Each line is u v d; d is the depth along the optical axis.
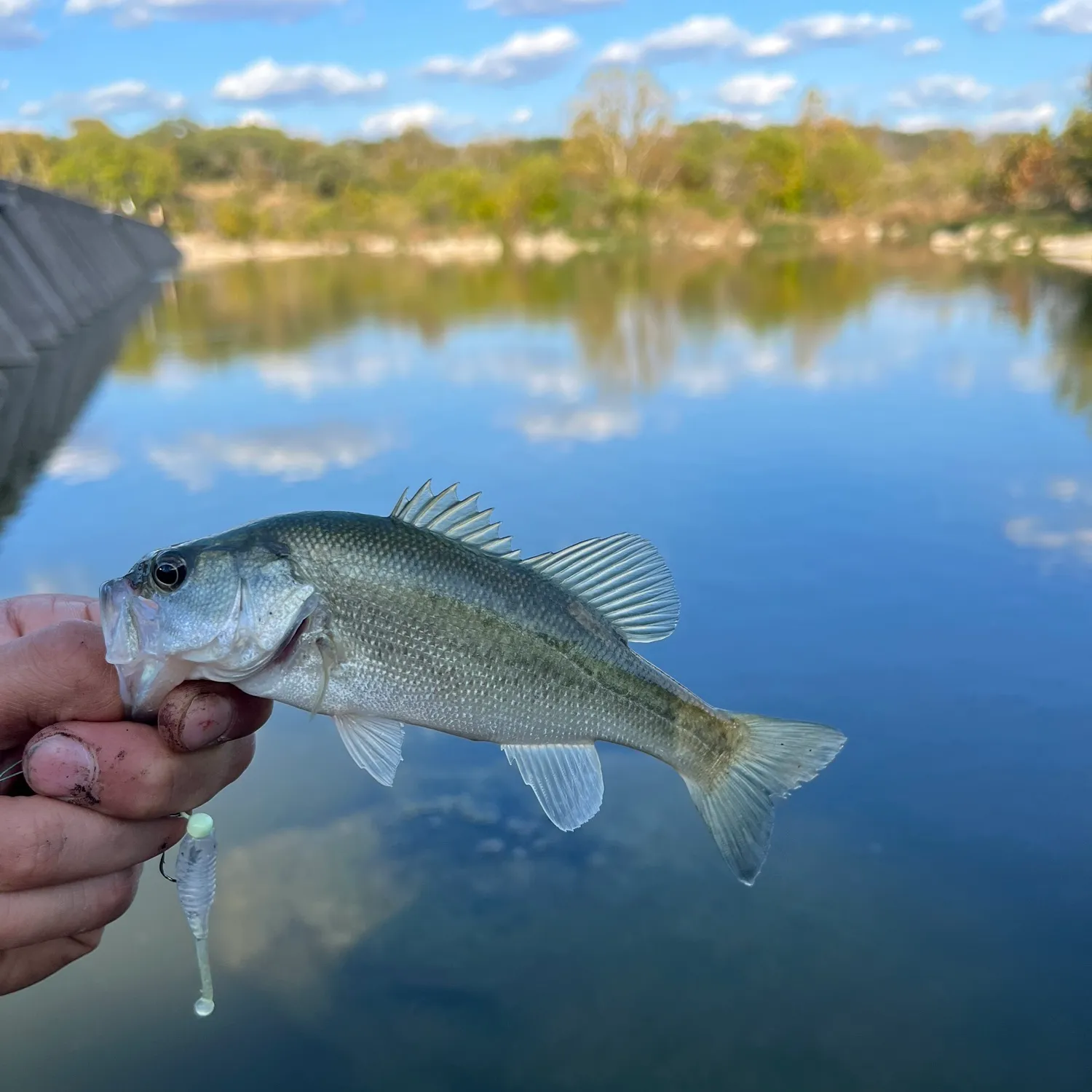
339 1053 0.36
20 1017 0.37
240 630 0.25
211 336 2.21
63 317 2.25
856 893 0.43
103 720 0.21
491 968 0.39
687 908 0.42
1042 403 1.26
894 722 0.53
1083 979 0.38
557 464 1.03
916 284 3.06
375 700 0.27
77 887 0.21
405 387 1.49
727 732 0.31
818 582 0.71
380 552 0.27
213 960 0.40
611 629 0.30
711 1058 0.36
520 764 0.29
